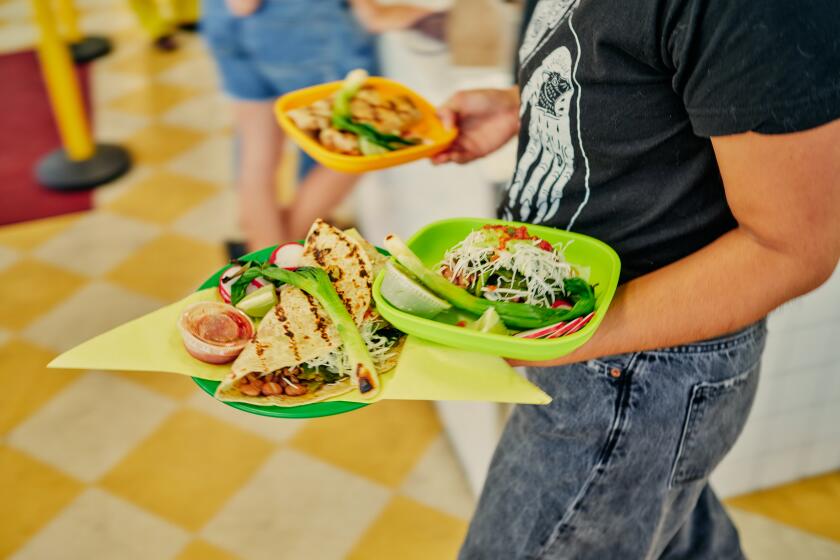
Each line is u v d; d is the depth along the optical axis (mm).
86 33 4508
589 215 1024
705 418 1083
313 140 1400
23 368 2455
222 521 2021
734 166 789
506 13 1828
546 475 1160
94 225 3076
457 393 862
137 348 934
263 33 2111
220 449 2203
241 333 957
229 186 3281
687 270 880
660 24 809
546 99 999
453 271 991
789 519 1980
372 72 2236
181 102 3873
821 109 719
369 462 2166
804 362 1784
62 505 2061
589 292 917
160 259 2900
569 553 1191
